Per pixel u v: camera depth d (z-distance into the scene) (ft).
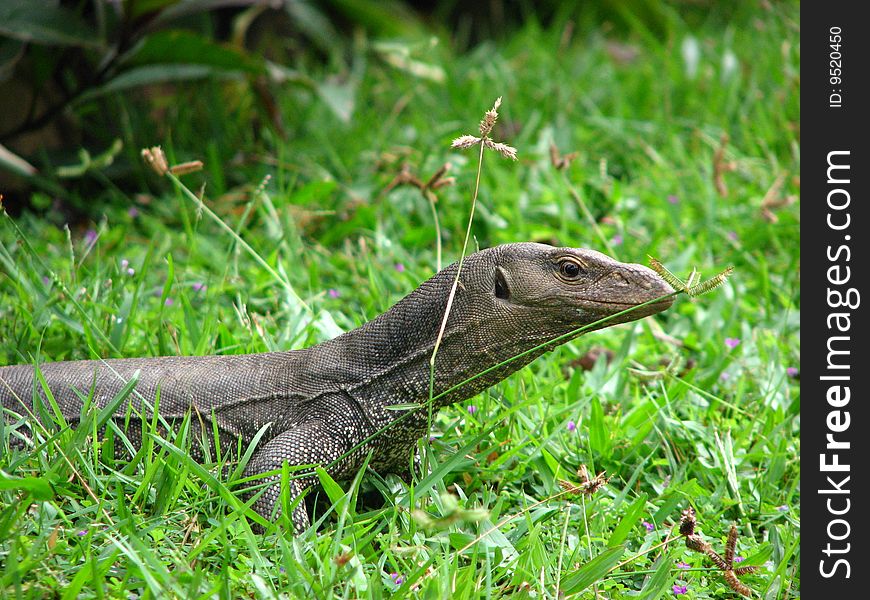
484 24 75.25
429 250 37.76
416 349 22.40
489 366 22.44
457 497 23.06
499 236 37.47
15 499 19.25
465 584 18.30
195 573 17.78
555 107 50.24
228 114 46.60
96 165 33.65
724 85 52.75
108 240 36.55
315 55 60.95
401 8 70.69
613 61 61.41
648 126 48.24
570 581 19.24
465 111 50.16
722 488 24.16
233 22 52.70
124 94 44.45
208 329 26.68
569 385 27.89
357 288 33.35
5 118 41.42
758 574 21.06
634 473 23.36
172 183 42.60
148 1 37.93
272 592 17.49
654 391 28.48
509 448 24.80
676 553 21.04
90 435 21.81
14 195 40.96
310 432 21.85
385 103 53.36
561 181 40.45
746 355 31.30
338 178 43.50
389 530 20.36
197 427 22.40
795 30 52.37
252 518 19.79
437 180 28.40
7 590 17.01
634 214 40.83
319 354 22.94
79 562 18.21
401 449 23.03
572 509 22.65
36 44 39.01
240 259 35.47
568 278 21.72
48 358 26.32
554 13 75.00
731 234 38.99
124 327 27.30
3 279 31.71
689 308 34.60
